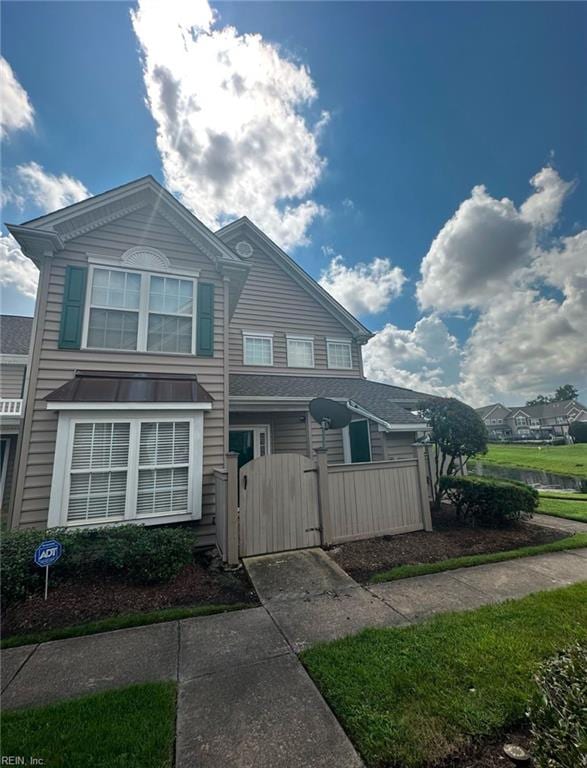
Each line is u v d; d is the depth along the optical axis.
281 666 2.84
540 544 5.88
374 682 2.52
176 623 3.62
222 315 7.31
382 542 5.91
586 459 26.81
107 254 6.62
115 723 2.23
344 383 11.66
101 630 3.50
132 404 5.79
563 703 1.80
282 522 5.57
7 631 3.52
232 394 8.75
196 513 5.98
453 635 3.09
